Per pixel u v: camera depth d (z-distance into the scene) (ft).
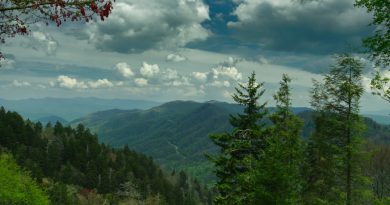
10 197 107.24
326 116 91.66
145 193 583.99
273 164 73.82
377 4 38.50
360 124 87.40
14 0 20.25
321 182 90.22
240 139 87.15
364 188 91.30
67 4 20.39
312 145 92.53
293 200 73.77
